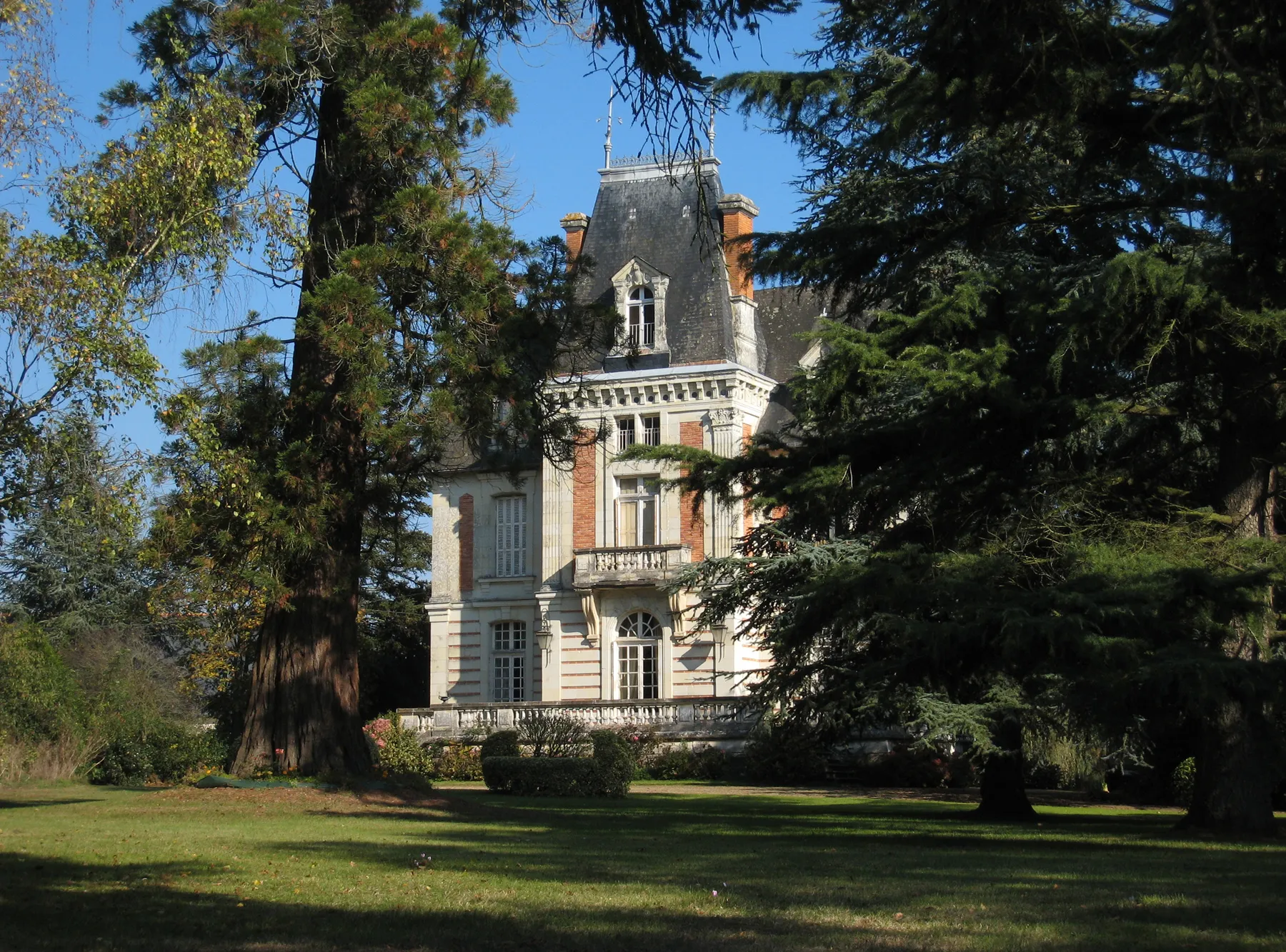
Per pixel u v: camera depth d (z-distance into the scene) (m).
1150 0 13.24
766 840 15.28
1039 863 12.43
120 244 16.34
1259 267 12.84
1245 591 14.52
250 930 7.80
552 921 8.20
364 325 19.12
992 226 16.81
